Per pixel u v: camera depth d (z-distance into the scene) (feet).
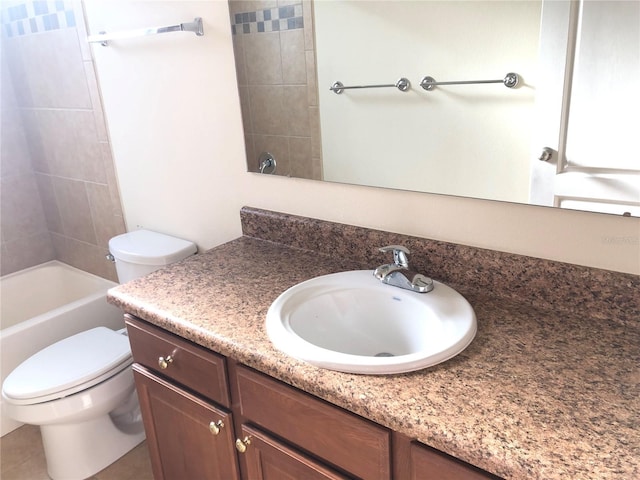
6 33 8.27
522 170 4.08
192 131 6.24
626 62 3.47
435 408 3.12
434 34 4.20
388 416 3.14
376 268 4.82
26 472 6.87
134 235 7.15
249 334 4.01
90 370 6.03
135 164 7.16
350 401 3.31
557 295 4.12
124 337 6.72
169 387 4.82
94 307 8.07
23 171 9.04
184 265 5.35
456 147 4.34
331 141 5.08
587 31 3.55
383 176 4.84
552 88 3.78
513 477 2.72
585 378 3.31
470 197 4.38
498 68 3.97
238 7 5.28
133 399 7.40
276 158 5.55
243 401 4.14
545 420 2.97
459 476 3.06
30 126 8.72
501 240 4.37
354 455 3.56
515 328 3.92
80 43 7.11
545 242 4.16
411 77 4.41
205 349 4.32
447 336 3.80
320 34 4.81
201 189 6.47
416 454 3.22
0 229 8.93
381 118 4.68
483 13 3.93
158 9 5.98
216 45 5.61
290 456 3.95
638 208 3.67
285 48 5.08
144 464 6.87
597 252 3.94
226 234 6.45
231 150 5.94
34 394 5.74
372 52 4.56
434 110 4.37
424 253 4.72
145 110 6.67
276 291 4.68
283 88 5.23
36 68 8.02
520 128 4.00
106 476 6.71
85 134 7.72
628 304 3.84
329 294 4.55
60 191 8.76
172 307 4.52
